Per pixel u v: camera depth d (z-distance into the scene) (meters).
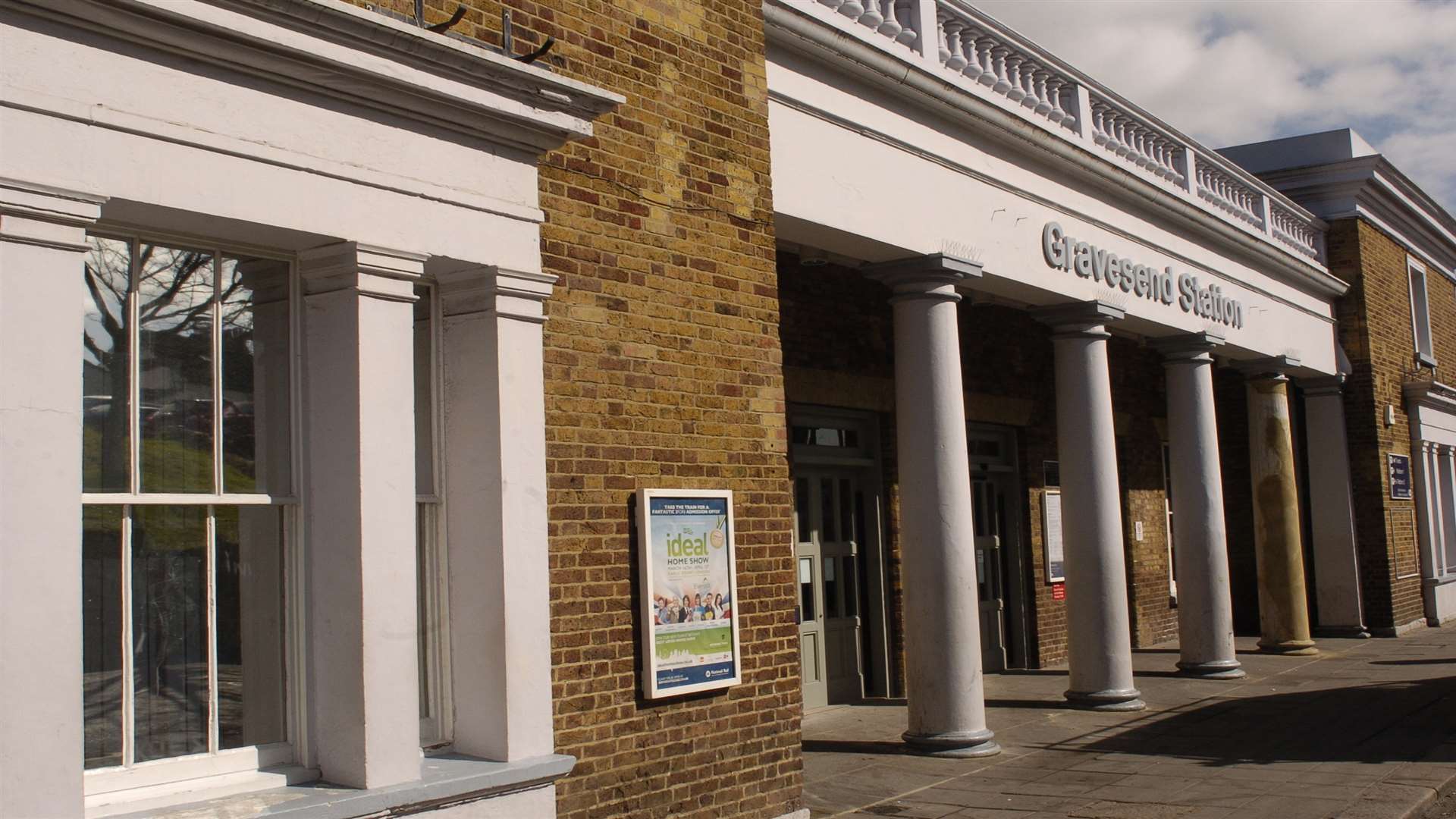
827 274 13.02
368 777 5.23
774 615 7.64
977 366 15.62
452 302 6.18
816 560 12.95
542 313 6.32
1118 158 13.19
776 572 7.68
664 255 7.11
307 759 5.41
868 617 13.66
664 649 6.79
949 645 10.40
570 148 6.61
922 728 10.46
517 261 6.12
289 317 5.55
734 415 7.48
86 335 4.89
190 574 5.17
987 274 11.09
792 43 8.95
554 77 6.05
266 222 5.03
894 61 9.78
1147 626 19.05
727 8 7.79
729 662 7.20
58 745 4.30
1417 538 22.64
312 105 5.23
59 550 4.35
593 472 6.55
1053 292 12.12
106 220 4.87
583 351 6.56
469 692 6.03
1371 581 20.92
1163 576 19.78
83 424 4.85
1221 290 16.12
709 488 7.25
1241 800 8.62
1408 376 22.97
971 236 10.94
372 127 5.47
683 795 6.88
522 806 5.84
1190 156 15.23
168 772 4.98
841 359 13.09
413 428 5.65
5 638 4.20
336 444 5.42
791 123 9.06
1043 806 8.55
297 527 5.49
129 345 4.99
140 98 4.65
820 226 9.30
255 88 5.02
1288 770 9.66
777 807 7.49
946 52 10.94
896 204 10.05
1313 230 20.70
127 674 4.90
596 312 6.66
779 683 7.61
